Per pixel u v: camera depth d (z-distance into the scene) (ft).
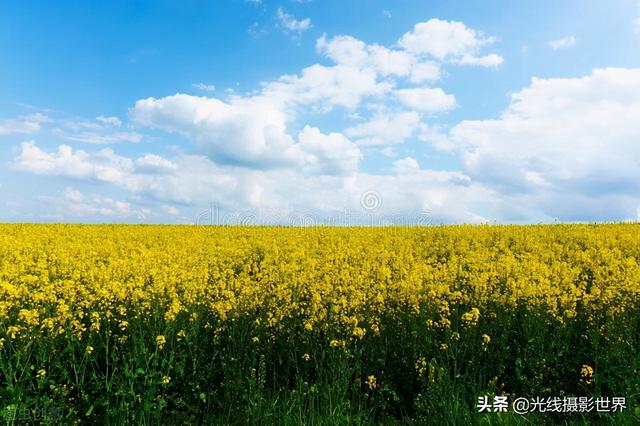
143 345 24.76
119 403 22.77
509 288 34.63
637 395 23.59
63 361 25.88
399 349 27.63
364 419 23.18
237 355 26.48
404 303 31.40
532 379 25.04
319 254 57.88
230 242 69.31
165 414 23.47
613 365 25.49
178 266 45.01
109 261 50.11
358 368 24.84
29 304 32.71
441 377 23.40
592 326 28.89
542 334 27.45
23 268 44.75
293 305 31.09
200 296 33.81
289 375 26.53
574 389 25.93
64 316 27.20
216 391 24.43
